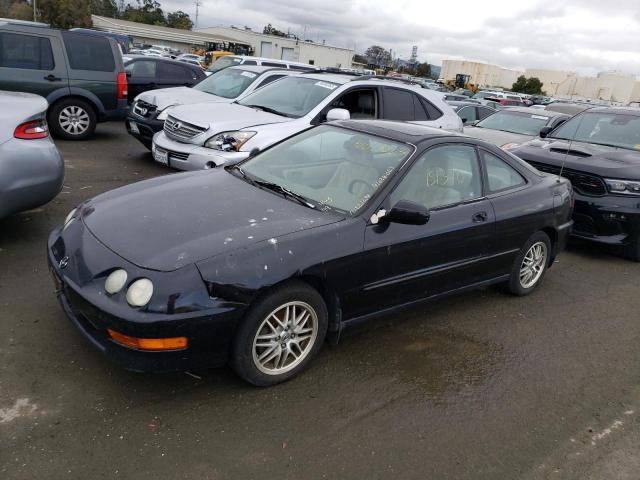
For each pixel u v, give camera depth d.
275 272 2.95
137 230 3.08
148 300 2.68
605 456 2.96
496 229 4.28
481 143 4.44
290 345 3.20
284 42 54.12
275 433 2.82
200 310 2.74
